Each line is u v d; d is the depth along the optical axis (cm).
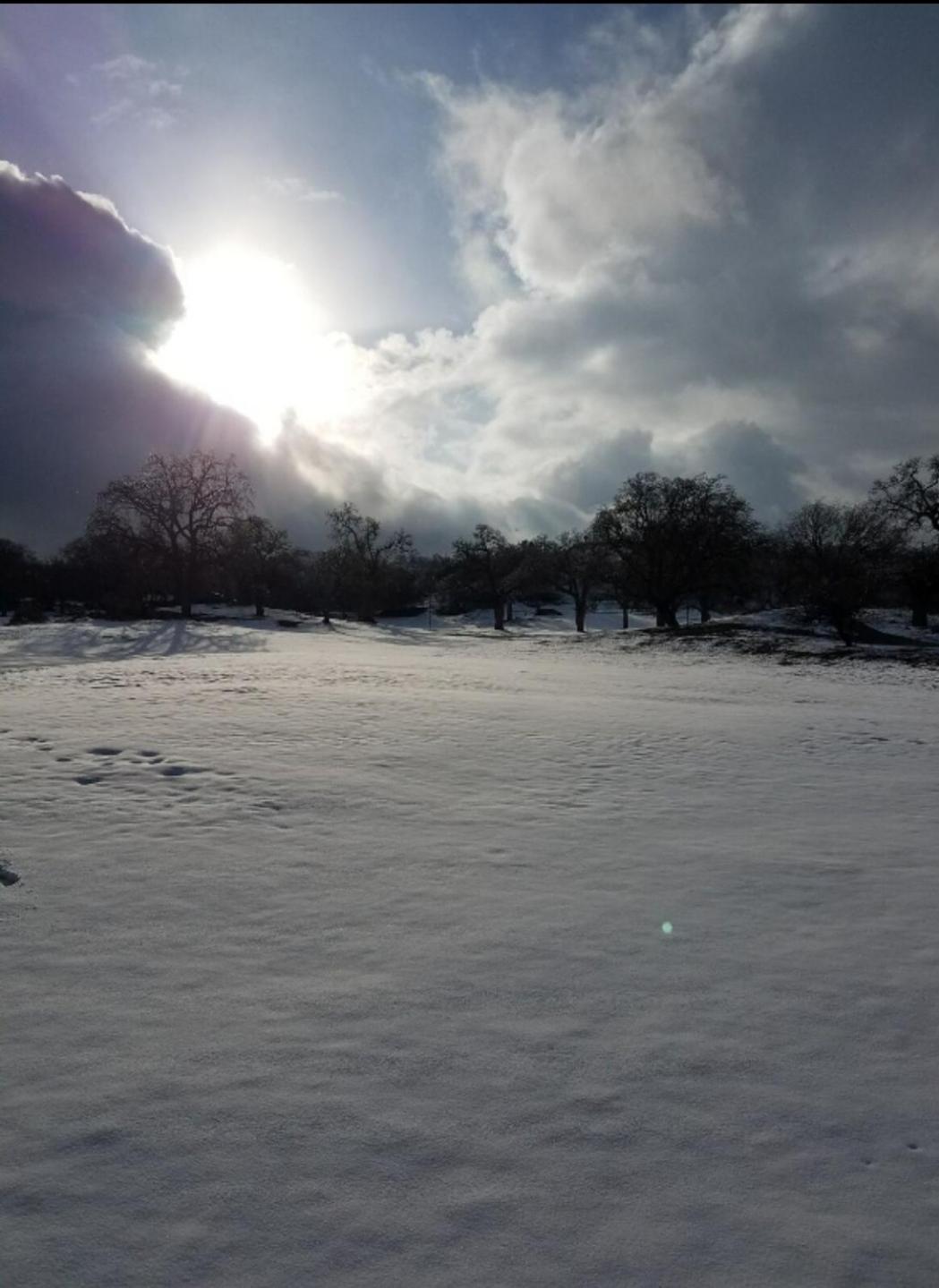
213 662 2412
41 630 4028
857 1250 284
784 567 5412
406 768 1009
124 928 543
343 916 569
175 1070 384
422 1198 307
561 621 8388
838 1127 349
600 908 591
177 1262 278
